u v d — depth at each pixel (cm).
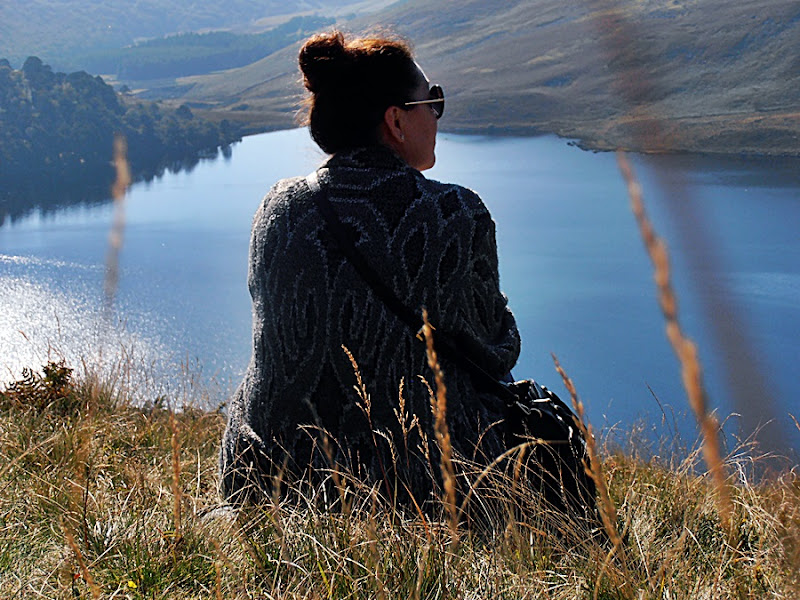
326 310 218
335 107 228
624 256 5750
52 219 9562
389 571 179
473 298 226
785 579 155
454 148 13850
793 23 14288
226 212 9475
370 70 224
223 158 15712
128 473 269
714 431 58
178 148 16700
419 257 216
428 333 106
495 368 233
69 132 15350
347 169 224
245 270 6312
